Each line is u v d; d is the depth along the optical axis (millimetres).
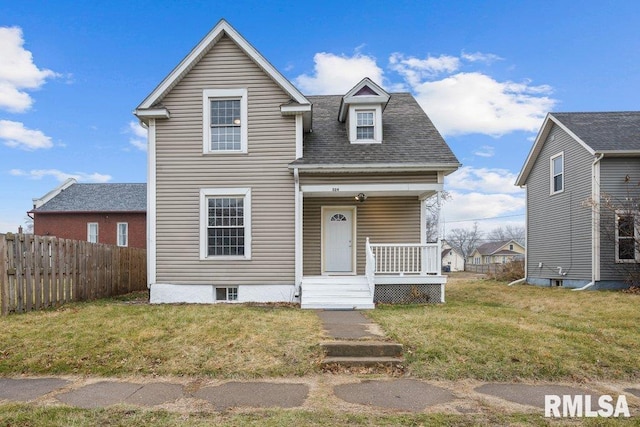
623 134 13539
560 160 15250
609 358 5195
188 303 10273
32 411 3695
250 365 4961
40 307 8297
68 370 4930
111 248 11727
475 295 12859
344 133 12141
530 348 5398
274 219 10609
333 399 4047
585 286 12953
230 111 10867
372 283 9766
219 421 3494
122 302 10328
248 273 10547
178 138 10703
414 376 4781
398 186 10500
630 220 12570
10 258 7566
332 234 12234
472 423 3480
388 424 3432
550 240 15820
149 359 5156
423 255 10359
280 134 10711
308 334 6020
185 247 10602
